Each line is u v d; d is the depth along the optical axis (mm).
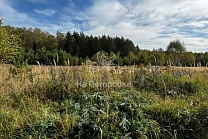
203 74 5016
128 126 1899
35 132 1746
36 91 3061
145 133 1787
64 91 3133
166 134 1959
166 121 2137
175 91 3287
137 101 2584
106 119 1940
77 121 1979
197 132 2016
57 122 1931
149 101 2723
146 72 4613
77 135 1729
